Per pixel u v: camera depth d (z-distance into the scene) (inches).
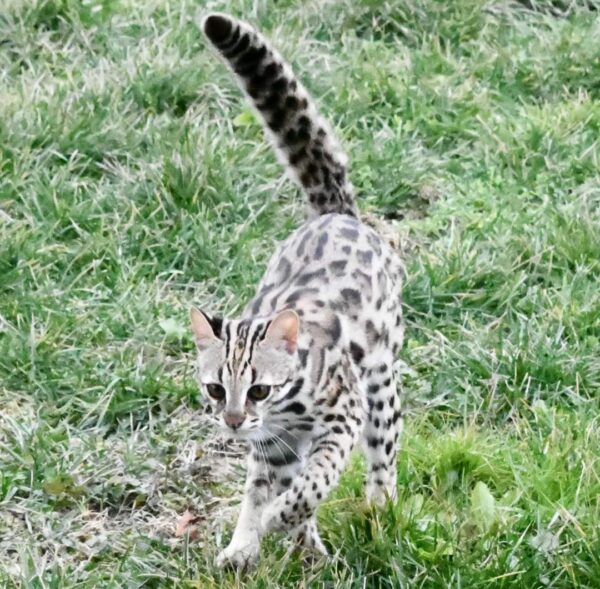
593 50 759.7
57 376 535.2
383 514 442.3
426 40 775.1
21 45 736.3
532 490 467.8
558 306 565.3
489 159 681.6
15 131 653.9
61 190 630.5
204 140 650.8
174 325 561.9
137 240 605.9
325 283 457.7
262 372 417.1
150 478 492.7
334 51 762.8
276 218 626.5
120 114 674.8
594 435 486.6
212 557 438.0
